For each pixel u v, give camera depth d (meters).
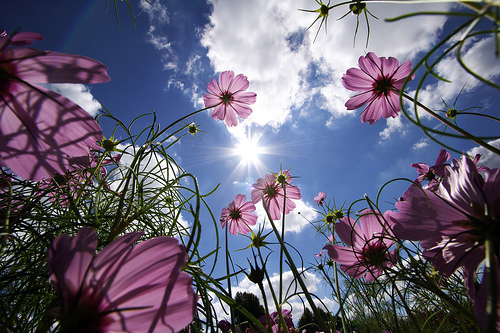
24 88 0.14
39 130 0.14
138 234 0.12
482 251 0.14
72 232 0.20
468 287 0.14
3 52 0.13
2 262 0.15
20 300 0.14
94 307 0.10
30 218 0.16
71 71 0.14
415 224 0.17
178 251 0.12
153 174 0.25
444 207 0.16
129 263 0.11
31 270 0.16
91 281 0.10
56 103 0.14
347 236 0.22
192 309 0.11
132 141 0.28
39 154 0.14
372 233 0.22
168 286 0.11
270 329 0.19
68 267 0.10
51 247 0.10
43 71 0.14
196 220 0.15
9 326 0.14
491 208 0.14
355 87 0.40
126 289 0.11
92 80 0.14
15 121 0.14
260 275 0.20
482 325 0.11
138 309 0.10
